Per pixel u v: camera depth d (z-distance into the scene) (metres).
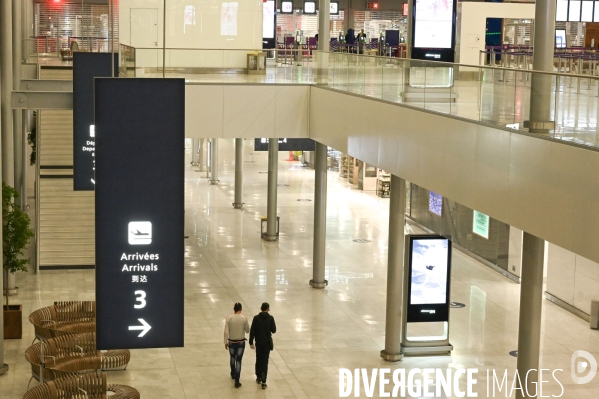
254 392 15.63
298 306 21.53
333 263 26.44
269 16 36.81
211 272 25.03
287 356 17.72
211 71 26.33
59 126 28.92
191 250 28.06
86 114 19.83
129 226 11.35
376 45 35.81
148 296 11.51
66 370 15.31
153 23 29.83
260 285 23.61
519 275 24.27
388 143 16.38
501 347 18.55
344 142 19.27
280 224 32.91
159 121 11.20
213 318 20.30
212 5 30.02
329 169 49.12
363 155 17.94
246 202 38.00
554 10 12.79
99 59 19.73
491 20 25.69
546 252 22.70
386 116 16.44
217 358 17.53
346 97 19.06
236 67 26.27
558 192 10.23
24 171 27.28
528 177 10.98
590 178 9.53
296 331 19.44
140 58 25.84
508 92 11.79
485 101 12.55
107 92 11.06
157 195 11.34
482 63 25.52
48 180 27.67
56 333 16.62
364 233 31.27
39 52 37.69
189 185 42.69
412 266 17.73
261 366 15.86
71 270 24.86
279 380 16.30
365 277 24.77
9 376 16.12
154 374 16.47
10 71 21.12
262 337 15.77
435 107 14.43
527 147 11.00
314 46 37.97
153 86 11.12
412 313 17.86
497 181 11.88
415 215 31.33
